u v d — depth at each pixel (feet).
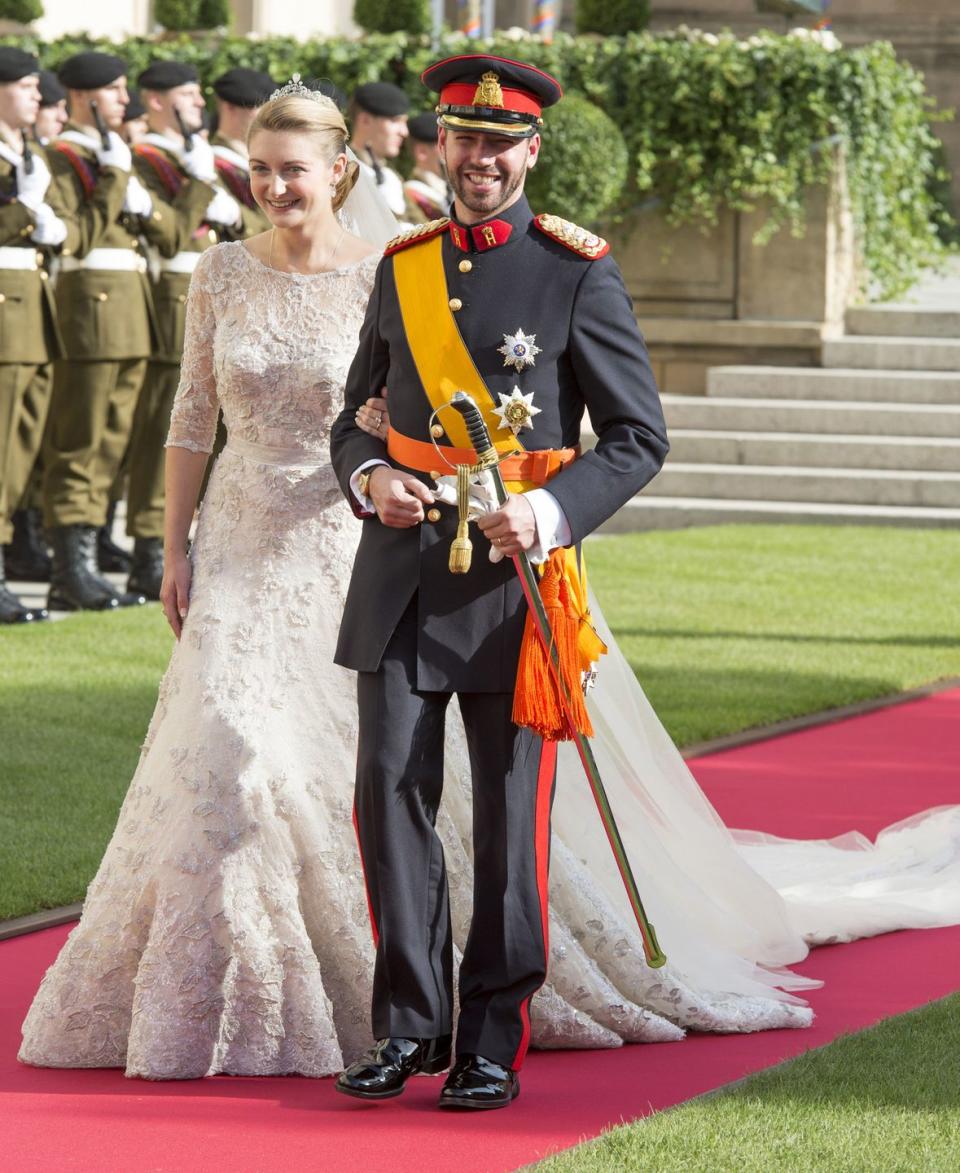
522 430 34.12
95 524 89.40
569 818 40.42
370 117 91.30
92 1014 36.88
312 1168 31.37
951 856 51.60
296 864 37.14
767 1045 38.42
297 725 37.93
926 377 131.54
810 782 61.16
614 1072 36.52
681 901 42.57
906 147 147.02
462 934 38.04
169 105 88.79
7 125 83.41
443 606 33.96
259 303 40.01
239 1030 36.37
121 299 87.10
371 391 36.22
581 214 130.11
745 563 104.58
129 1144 32.50
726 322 136.56
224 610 38.83
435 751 34.58
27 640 79.10
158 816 37.14
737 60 132.36
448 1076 34.40
